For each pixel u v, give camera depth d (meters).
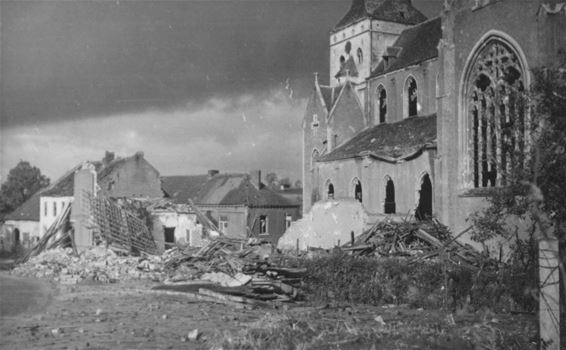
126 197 54.22
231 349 15.09
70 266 37.12
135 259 39.06
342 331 16.98
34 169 73.69
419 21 61.62
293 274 26.48
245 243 39.94
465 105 33.62
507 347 15.16
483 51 32.50
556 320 13.36
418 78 47.41
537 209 16.17
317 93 56.62
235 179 64.94
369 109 54.03
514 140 21.89
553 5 28.28
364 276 24.67
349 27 62.09
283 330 17.00
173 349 15.20
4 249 60.38
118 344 15.79
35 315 20.58
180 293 26.08
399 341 15.76
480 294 21.59
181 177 70.88
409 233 30.25
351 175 45.53
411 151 39.62
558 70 20.05
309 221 41.19
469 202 32.47
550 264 13.47
